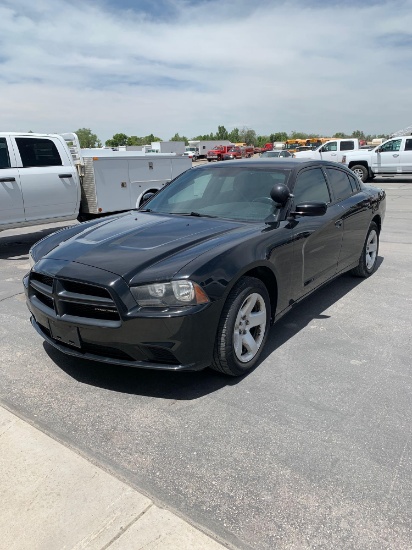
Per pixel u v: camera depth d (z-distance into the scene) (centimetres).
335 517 212
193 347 295
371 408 297
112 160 899
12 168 760
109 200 905
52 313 321
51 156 820
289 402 305
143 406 303
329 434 271
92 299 298
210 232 357
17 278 626
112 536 203
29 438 270
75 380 337
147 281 289
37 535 204
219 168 466
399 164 1942
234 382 331
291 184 416
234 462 249
